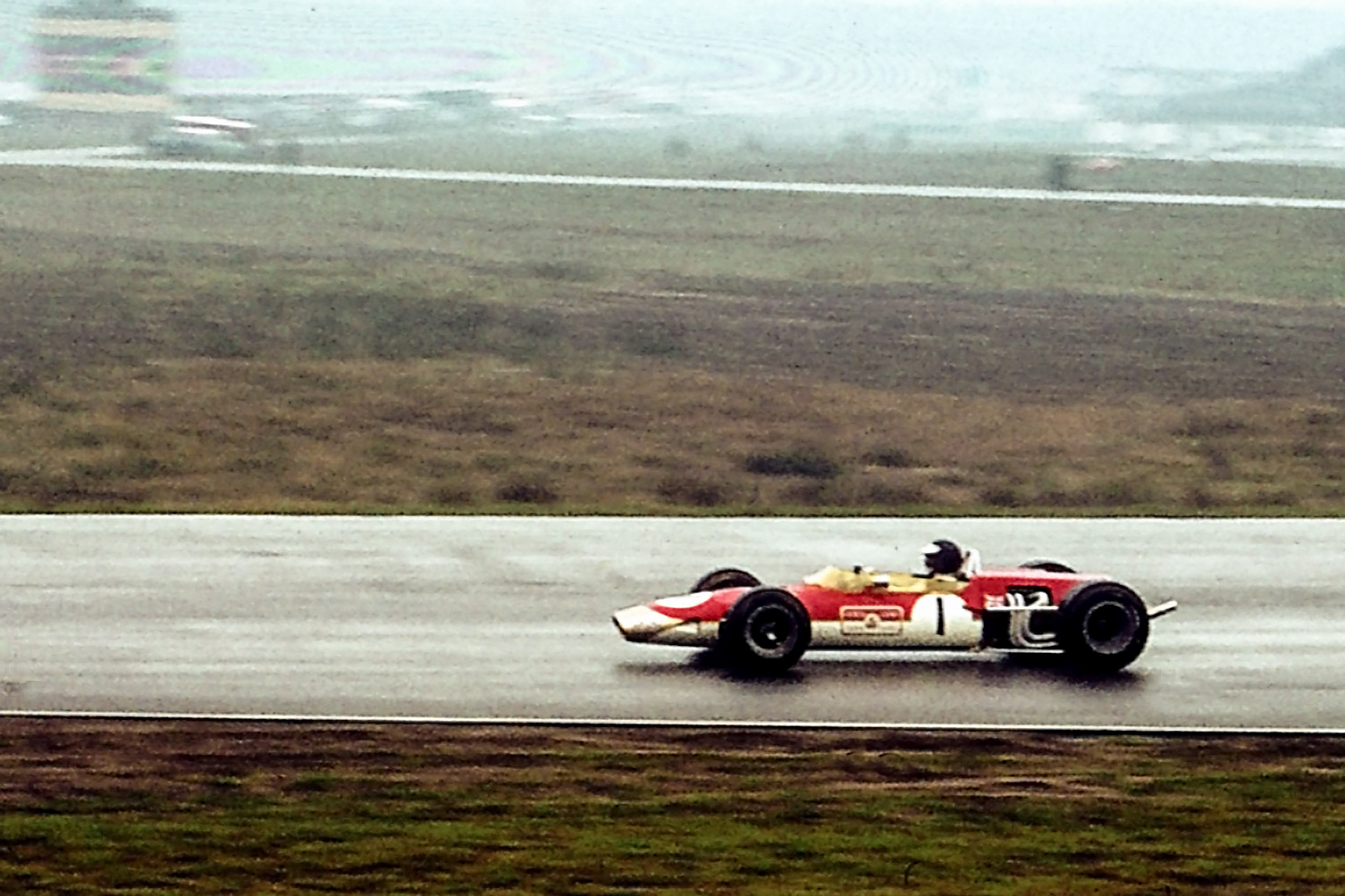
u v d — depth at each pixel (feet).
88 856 61.05
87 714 73.36
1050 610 81.41
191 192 408.26
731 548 113.09
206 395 222.89
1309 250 381.60
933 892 59.57
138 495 161.07
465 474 180.55
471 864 61.16
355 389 229.45
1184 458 198.49
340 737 71.56
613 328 282.56
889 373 254.06
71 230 359.05
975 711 75.46
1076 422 221.05
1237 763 70.54
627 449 198.29
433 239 367.04
